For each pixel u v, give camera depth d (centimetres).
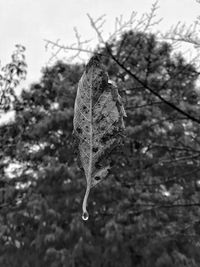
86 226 923
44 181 971
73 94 866
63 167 968
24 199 1017
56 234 914
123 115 35
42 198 981
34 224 991
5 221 992
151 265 788
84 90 36
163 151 628
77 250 869
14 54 788
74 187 944
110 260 848
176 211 735
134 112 787
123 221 868
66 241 920
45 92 1116
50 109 1130
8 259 891
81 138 35
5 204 1017
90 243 895
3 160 1098
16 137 1089
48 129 1008
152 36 417
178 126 726
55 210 959
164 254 770
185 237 671
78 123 35
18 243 974
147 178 687
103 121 35
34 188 994
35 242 928
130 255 838
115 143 35
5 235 979
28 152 1097
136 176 686
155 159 654
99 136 35
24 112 1091
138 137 721
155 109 738
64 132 1054
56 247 924
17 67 782
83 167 35
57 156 1075
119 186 841
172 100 527
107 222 884
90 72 35
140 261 838
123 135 35
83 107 35
